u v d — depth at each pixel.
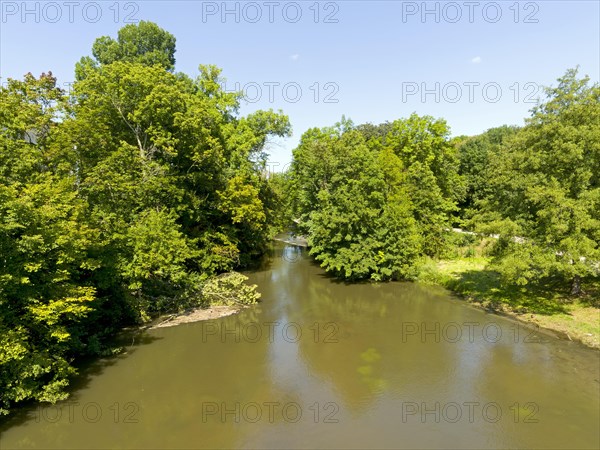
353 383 14.45
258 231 35.78
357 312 22.53
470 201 52.66
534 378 14.23
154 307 21.56
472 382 14.23
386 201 29.83
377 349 17.33
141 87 24.12
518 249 18.98
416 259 29.66
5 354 10.82
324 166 32.75
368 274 30.09
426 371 15.20
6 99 16.67
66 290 13.30
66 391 13.84
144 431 11.64
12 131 16.36
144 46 45.06
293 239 54.03
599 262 18.33
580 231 17.72
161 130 24.70
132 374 15.19
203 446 10.99
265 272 33.69
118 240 17.94
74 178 17.70
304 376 15.05
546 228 18.14
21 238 11.89
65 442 11.09
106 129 23.48
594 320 18.39
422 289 26.81
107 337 18.73
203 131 25.66
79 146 20.89
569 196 18.53
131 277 18.58
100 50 42.34
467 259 32.12
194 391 13.98
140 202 23.53
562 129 17.95
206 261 26.72
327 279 30.70
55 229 12.88
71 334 15.02
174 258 21.12
